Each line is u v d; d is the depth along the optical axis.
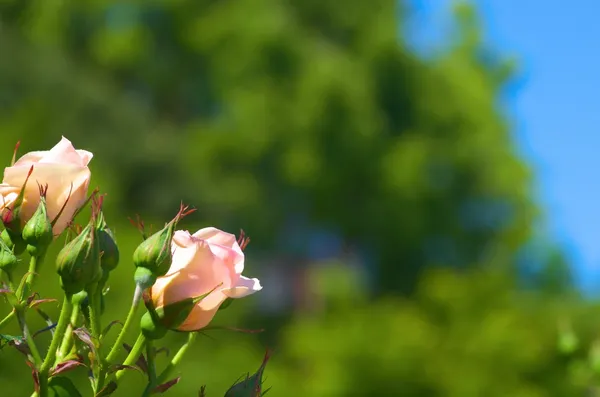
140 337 1.64
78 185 1.74
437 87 23.75
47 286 5.93
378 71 23.39
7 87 19.84
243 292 1.63
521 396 10.42
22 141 9.30
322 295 19.20
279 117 21.47
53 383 1.62
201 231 1.69
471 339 11.09
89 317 1.69
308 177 21.42
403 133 23.53
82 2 24.06
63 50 24.05
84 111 20.39
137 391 5.77
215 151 21.45
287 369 11.87
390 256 23.09
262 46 22.03
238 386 1.64
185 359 9.31
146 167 20.56
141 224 1.66
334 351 11.30
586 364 4.56
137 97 24.75
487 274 12.23
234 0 23.47
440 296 11.91
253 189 21.39
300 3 24.22
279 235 22.08
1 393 5.99
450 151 23.23
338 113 21.52
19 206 1.72
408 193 22.31
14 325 5.64
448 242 23.36
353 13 24.33
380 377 11.05
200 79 24.23
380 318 11.58
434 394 11.04
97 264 1.63
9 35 20.67
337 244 23.06
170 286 1.61
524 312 11.59
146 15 24.05
